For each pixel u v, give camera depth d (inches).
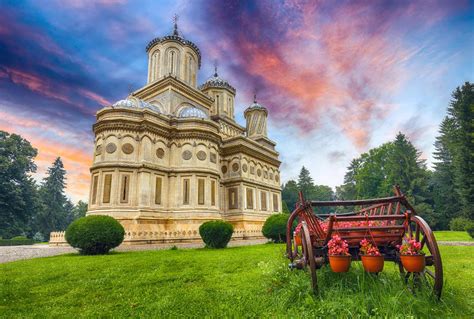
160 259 482.0
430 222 1904.5
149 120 1127.0
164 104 1362.0
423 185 2111.2
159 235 952.3
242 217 1369.3
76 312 203.6
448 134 1977.1
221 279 295.4
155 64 1535.4
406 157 2175.2
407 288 195.5
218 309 194.1
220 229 762.8
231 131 1787.6
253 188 1520.7
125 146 1072.8
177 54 1518.2
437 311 173.0
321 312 168.4
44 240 2554.1
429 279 215.5
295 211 274.5
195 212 1118.4
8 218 1744.6
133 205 1025.5
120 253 647.1
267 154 1716.3
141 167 1064.8
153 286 275.9
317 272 233.8
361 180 2669.8
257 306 193.8
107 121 1080.2
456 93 1365.7
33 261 506.6
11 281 315.6
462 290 220.2
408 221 210.8
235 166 1477.6
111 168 1033.5
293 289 204.8
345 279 217.2
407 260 184.4
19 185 1839.3
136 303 218.2
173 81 1381.6
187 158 1201.4
